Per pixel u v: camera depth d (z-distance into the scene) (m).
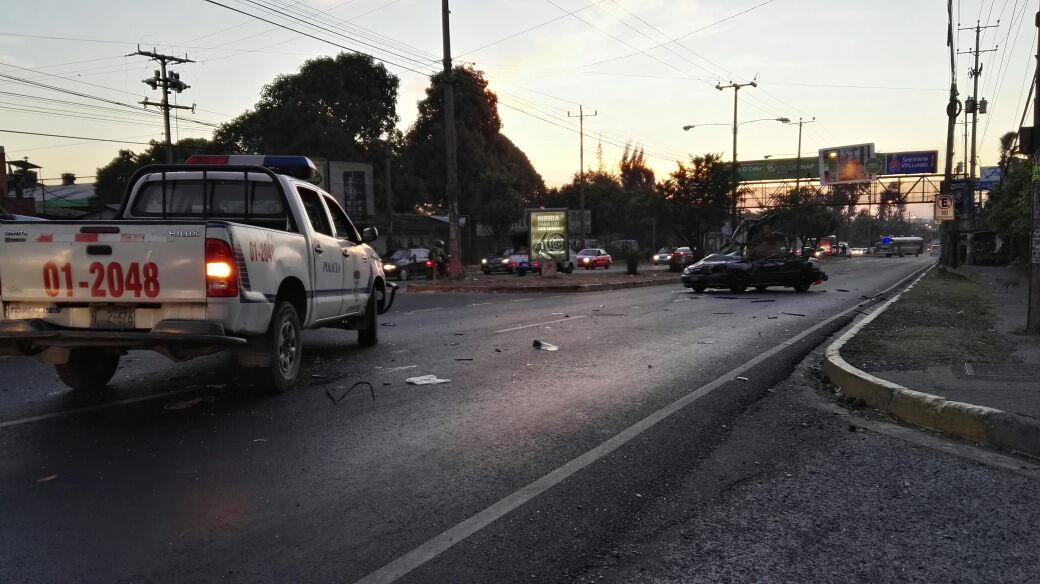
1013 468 4.61
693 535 3.54
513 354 9.24
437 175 60.25
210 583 2.99
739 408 6.30
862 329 10.80
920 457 4.86
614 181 90.31
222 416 5.84
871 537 3.52
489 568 3.16
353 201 49.34
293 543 3.40
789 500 4.03
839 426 5.71
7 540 3.41
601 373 7.89
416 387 7.06
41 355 5.89
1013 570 3.16
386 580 3.03
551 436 5.30
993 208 34.84
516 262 38.03
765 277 22.09
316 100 53.84
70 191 62.12
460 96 61.56
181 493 4.05
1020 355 7.96
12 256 5.73
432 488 4.17
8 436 5.21
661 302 18.44
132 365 8.30
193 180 7.58
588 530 3.59
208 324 5.56
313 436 5.25
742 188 57.69
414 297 21.22
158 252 5.62
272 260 6.41
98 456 4.73
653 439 5.25
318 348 9.80
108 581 3.01
